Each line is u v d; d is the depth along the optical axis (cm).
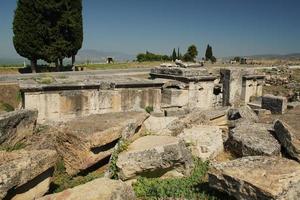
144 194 791
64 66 4425
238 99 2228
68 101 1650
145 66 4700
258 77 2533
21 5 3672
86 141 898
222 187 706
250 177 661
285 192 617
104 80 1877
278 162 738
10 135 968
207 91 2105
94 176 923
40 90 1563
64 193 639
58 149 984
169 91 1939
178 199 761
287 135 902
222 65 5444
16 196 687
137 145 922
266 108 1686
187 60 6725
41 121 1575
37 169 720
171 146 877
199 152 1027
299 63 6912
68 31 3966
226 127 1361
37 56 3806
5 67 4166
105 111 1769
